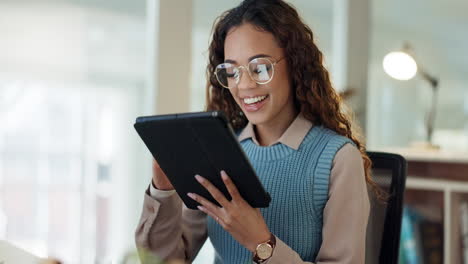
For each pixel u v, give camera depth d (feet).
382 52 12.69
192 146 4.06
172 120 3.96
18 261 4.29
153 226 4.92
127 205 8.92
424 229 9.50
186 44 9.22
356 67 12.00
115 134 8.79
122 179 8.86
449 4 13.25
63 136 8.39
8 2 7.93
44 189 8.30
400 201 5.38
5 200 8.04
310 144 5.02
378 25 12.64
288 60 4.98
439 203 9.80
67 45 8.38
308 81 5.06
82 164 8.55
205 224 5.49
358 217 4.68
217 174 4.16
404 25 12.93
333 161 4.85
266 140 5.31
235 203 4.21
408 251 9.46
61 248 8.46
